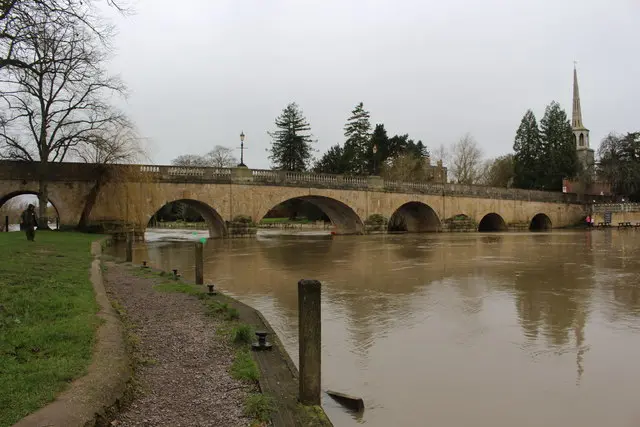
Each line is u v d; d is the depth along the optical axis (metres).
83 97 35.69
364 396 7.74
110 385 5.54
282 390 6.37
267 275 20.78
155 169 41.41
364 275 20.86
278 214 114.69
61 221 38.12
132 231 39.53
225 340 8.59
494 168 104.31
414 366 9.16
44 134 35.31
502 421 6.91
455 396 7.77
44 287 10.77
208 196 44.38
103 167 38.84
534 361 9.48
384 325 12.16
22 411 4.59
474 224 67.56
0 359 5.92
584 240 45.09
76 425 4.52
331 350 10.09
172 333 9.05
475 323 12.38
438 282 18.92
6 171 36.09
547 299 15.48
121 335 7.71
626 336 11.23
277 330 11.38
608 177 81.75
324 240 45.75
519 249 34.56
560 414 7.17
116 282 15.29
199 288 14.49
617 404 7.52
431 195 63.16
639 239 46.25
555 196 80.12
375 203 57.47
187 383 6.48
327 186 52.91
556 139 90.31
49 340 6.90
